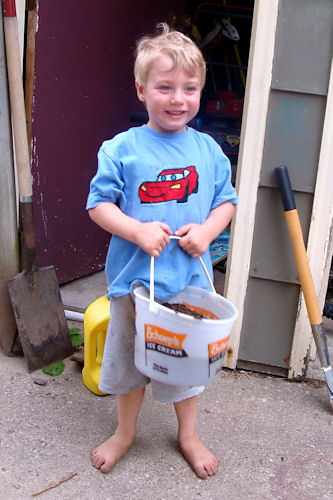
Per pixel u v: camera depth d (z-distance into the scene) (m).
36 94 2.71
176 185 1.61
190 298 1.70
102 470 1.78
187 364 1.49
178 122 1.58
